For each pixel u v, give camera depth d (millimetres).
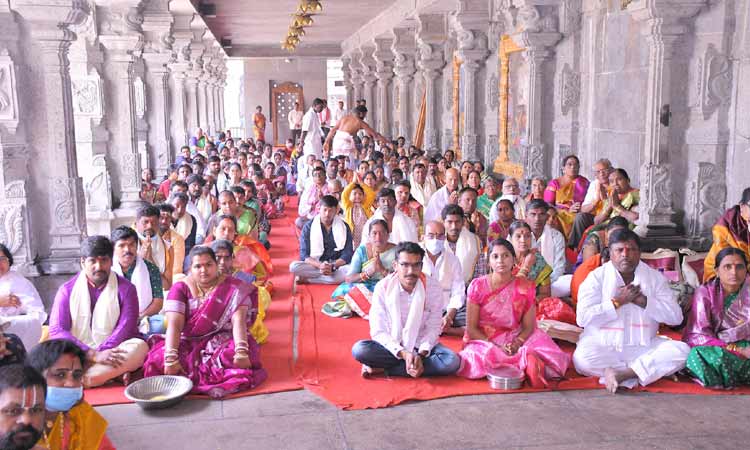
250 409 3346
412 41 14328
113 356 3412
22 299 3771
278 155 12750
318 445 2973
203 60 17328
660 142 5875
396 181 7852
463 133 11195
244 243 5754
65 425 2312
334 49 23750
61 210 5184
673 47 5750
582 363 3652
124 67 8133
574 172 6754
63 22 5031
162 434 3072
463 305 4543
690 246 5770
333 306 4953
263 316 4430
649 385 3576
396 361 3711
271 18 15641
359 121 11188
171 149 12812
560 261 4949
